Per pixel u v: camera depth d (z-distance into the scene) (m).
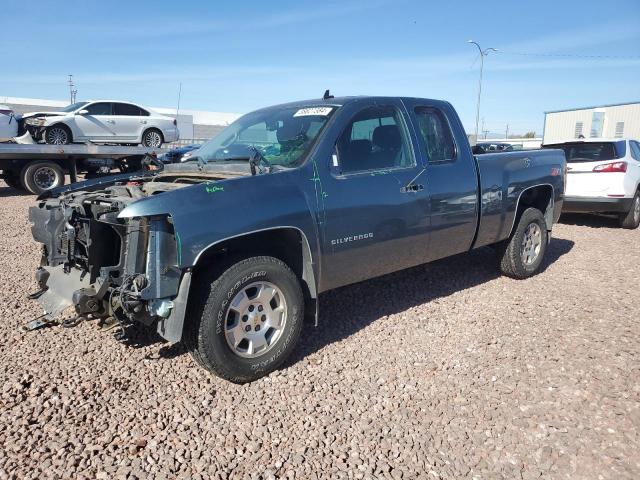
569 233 9.58
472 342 4.39
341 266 4.21
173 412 3.33
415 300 5.48
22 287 5.79
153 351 4.21
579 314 5.05
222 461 2.87
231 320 3.64
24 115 17.84
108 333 4.53
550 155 6.47
